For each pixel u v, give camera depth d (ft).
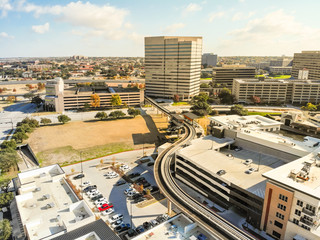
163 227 234.79
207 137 466.29
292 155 360.89
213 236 221.05
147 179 408.26
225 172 337.31
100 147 550.36
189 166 380.37
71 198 273.33
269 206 266.36
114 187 380.17
